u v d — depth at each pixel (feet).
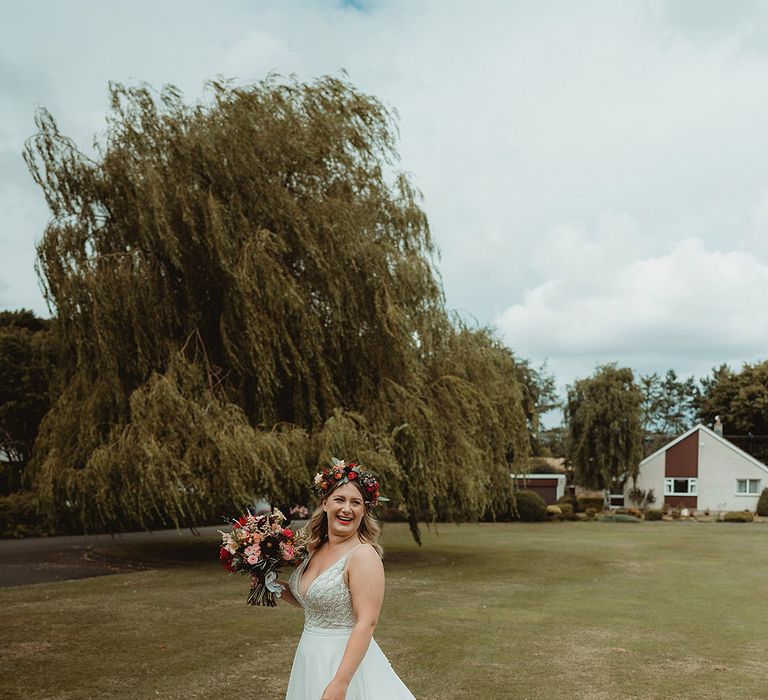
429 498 54.44
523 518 131.23
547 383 187.52
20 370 106.93
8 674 24.49
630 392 149.59
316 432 54.44
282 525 13.67
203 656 27.07
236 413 53.11
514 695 22.72
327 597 12.33
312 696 12.14
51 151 54.70
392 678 13.25
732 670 26.23
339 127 59.21
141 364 54.39
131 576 51.31
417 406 55.93
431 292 59.41
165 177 55.21
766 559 67.10
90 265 54.44
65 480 53.36
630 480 163.94
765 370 200.44
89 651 27.78
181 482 50.57
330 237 55.47
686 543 84.28
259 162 56.13
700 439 160.35
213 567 57.36
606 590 46.52
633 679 24.80
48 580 49.55
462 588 46.75
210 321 58.49
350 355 58.13
